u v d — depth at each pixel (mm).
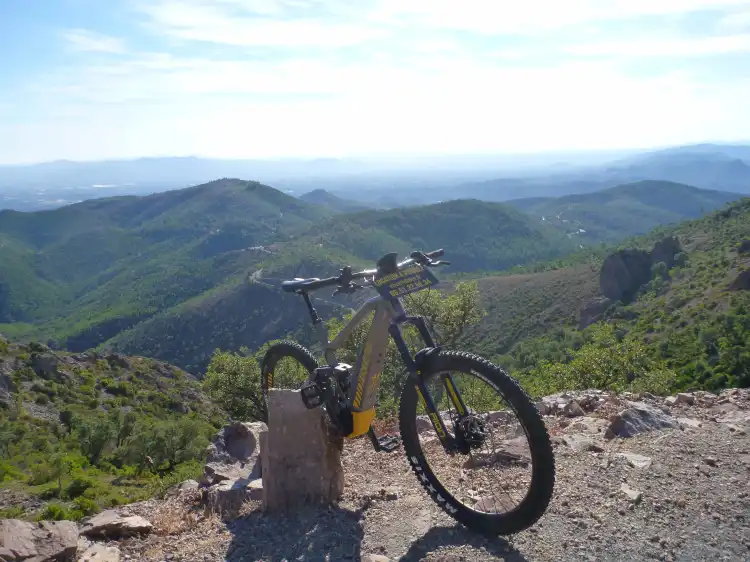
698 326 94500
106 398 101812
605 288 153125
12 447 63562
